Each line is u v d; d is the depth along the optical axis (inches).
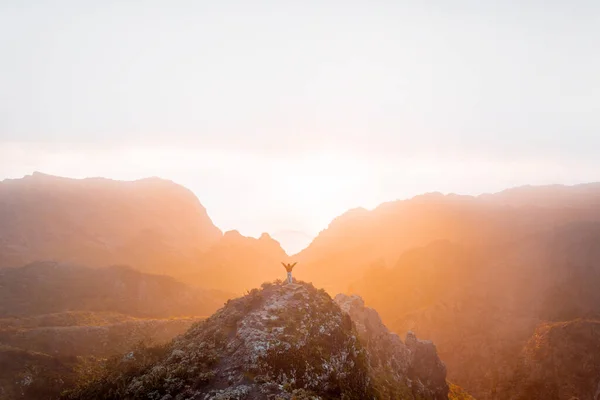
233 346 1984.5
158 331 4909.0
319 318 2228.1
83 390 2102.6
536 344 5703.7
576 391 5019.7
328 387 1950.1
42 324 5004.9
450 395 3951.8
